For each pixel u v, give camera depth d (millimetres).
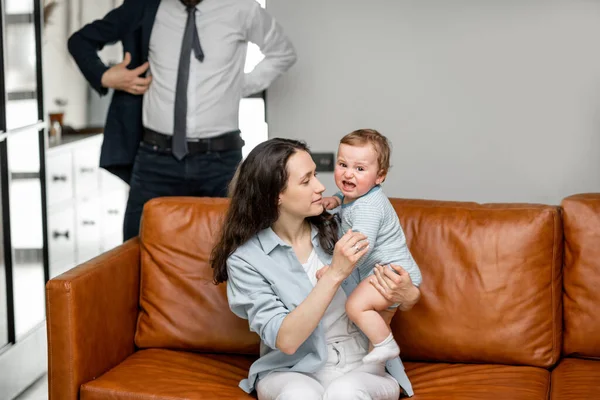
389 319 2676
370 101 4188
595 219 2830
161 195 4016
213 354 2984
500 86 4086
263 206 2547
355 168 2566
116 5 5613
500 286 2795
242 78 3996
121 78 3891
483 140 4141
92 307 2762
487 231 2836
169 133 3893
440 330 2812
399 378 2602
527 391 2551
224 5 3850
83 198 5293
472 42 4070
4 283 3768
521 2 4008
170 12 3857
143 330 3004
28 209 4109
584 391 2527
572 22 3984
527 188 4145
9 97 3857
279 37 3992
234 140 4000
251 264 2588
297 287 2572
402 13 4094
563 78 4035
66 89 5305
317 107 4230
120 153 4020
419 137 4188
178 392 2578
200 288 2977
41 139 4305
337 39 4160
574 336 2828
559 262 2854
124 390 2609
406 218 2910
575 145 4074
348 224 2645
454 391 2576
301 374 2539
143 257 3059
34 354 4035
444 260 2842
